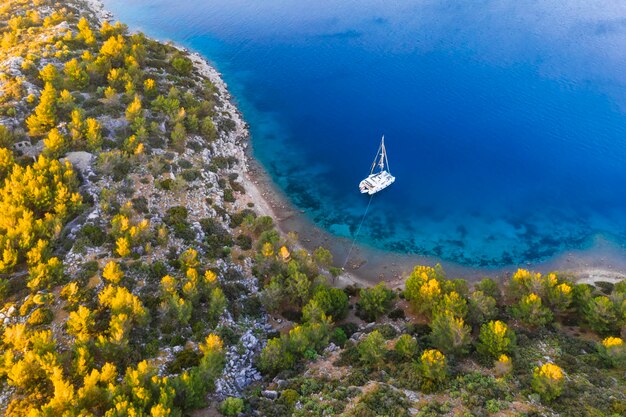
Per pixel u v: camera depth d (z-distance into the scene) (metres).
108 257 74.88
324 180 120.12
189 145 111.12
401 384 59.31
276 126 140.38
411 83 158.12
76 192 84.19
